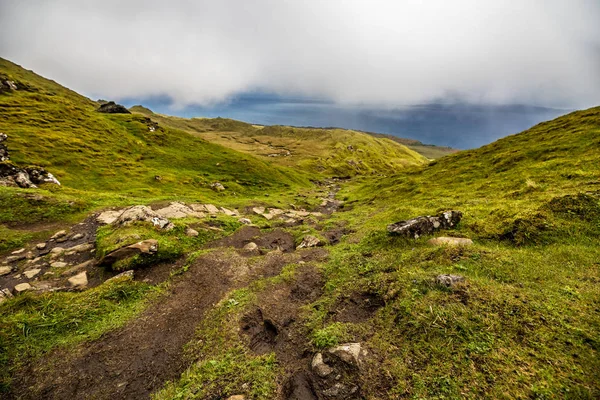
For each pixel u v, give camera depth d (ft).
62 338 34.17
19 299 38.52
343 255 56.13
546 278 31.53
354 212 120.57
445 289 30.89
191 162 234.17
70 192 99.71
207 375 27.35
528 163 107.24
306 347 28.99
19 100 230.27
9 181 93.56
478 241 47.65
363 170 573.33
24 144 157.99
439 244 48.34
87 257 57.57
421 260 42.37
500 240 46.16
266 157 547.49
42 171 107.45
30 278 48.85
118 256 52.90
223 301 41.75
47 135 178.70
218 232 78.84
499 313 25.80
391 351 25.13
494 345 22.66
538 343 22.00
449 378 20.95
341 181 380.58
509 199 69.15
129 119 287.89
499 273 33.86
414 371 22.52
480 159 148.66
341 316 34.19
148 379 29.45
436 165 181.57
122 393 27.78
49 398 26.89
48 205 79.36
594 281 29.86
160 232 66.33
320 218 119.24
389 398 20.93
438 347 23.88
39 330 34.22
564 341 21.81
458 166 153.79
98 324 37.42
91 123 234.17
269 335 34.30
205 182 185.68
